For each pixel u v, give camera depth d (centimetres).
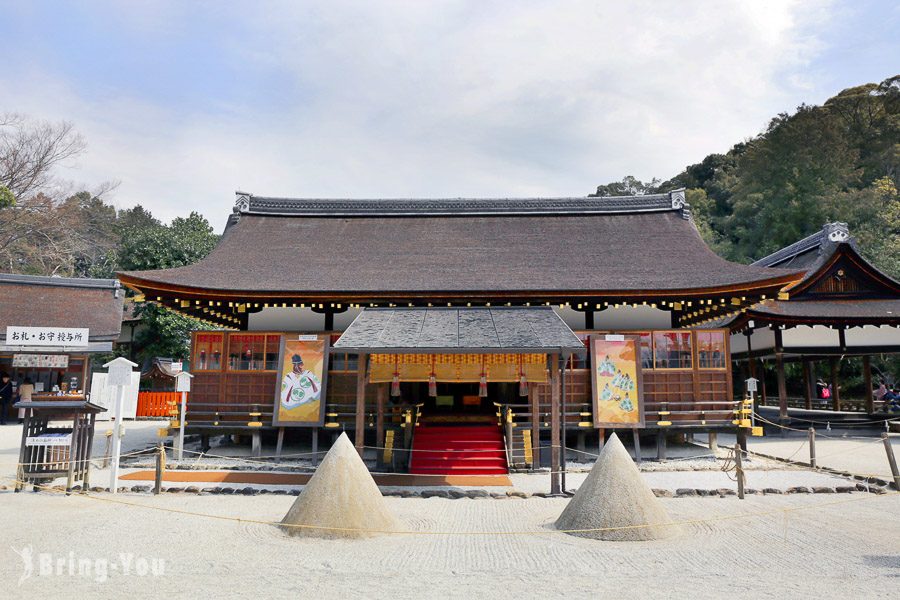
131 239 4128
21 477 1156
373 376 1335
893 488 1224
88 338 2972
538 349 1168
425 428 1620
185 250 3984
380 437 1499
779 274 1627
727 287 1653
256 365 1694
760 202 5266
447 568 712
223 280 1764
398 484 1315
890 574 692
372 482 917
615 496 882
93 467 1502
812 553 786
